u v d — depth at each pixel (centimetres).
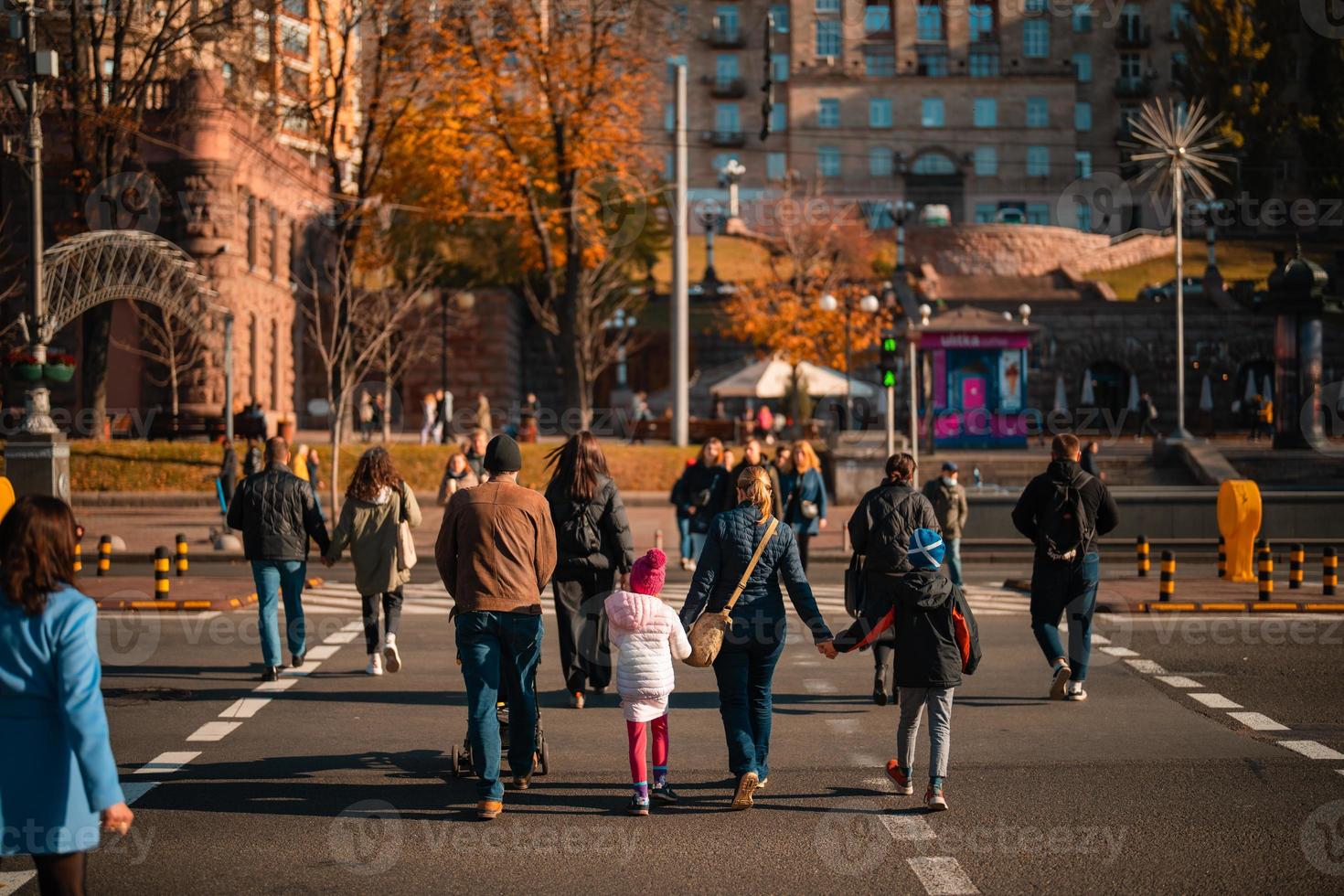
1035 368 10512
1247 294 11019
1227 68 11894
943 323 6281
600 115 6288
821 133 14238
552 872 1103
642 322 10875
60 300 4978
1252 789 1375
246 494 1973
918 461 5834
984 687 1931
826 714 1759
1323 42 11681
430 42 6153
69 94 6031
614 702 1830
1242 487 3114
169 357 6775
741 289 9456
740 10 14225
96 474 5638
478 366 9825
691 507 3003
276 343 8031
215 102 6925
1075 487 1806
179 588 2891
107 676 1995
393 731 1641
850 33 14200
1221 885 1075
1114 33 14262
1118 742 1587
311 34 6594
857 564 1520
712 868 1117
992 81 14200
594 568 1783
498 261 10062
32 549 824
